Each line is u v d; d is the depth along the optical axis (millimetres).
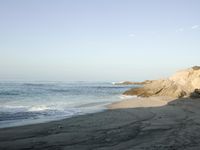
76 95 41656
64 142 8969
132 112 18062
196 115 15914
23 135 10227
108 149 7969
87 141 9086
